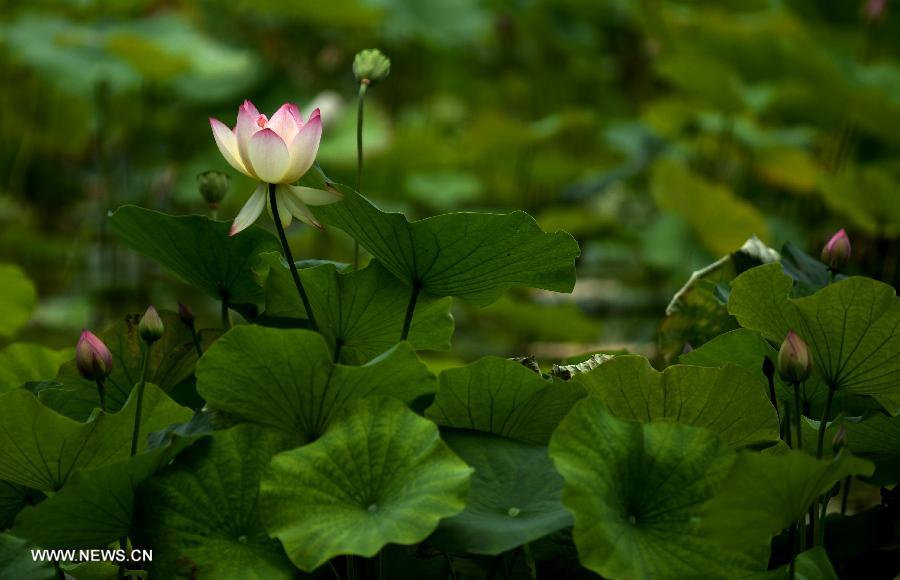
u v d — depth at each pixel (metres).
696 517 5.51
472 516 5.50
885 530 5.98
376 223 5.70
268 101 21.50
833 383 5.75
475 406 5.73
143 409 5.70
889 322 5.65
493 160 20.83
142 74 18.31
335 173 19.67
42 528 5.54
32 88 22.12
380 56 6.16
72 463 5.67
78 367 5.77
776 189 20.17
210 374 5.57
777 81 19.25
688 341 6.34
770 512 5.43
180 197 18.88
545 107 27.22
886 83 17.31
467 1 25.00
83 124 22.33
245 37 24.41
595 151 25.80
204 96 21.45
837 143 18.78
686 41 19.97
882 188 12.50
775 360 5.93
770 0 24.16
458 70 27.11
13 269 9.37
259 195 5.70
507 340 15.93
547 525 5.45
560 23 25.62
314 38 24.22
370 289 5.84
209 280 6.03
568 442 5.49
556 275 5.79
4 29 19.34
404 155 19.23
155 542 5.51
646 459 5.56
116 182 21.52
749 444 5.79
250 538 5.55
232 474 5.57
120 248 19.31
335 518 5.45
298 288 5.75
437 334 5.93
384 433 5.52
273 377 5.58
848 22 24.38
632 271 19.69
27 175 22.41
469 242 5.69
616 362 5.73
